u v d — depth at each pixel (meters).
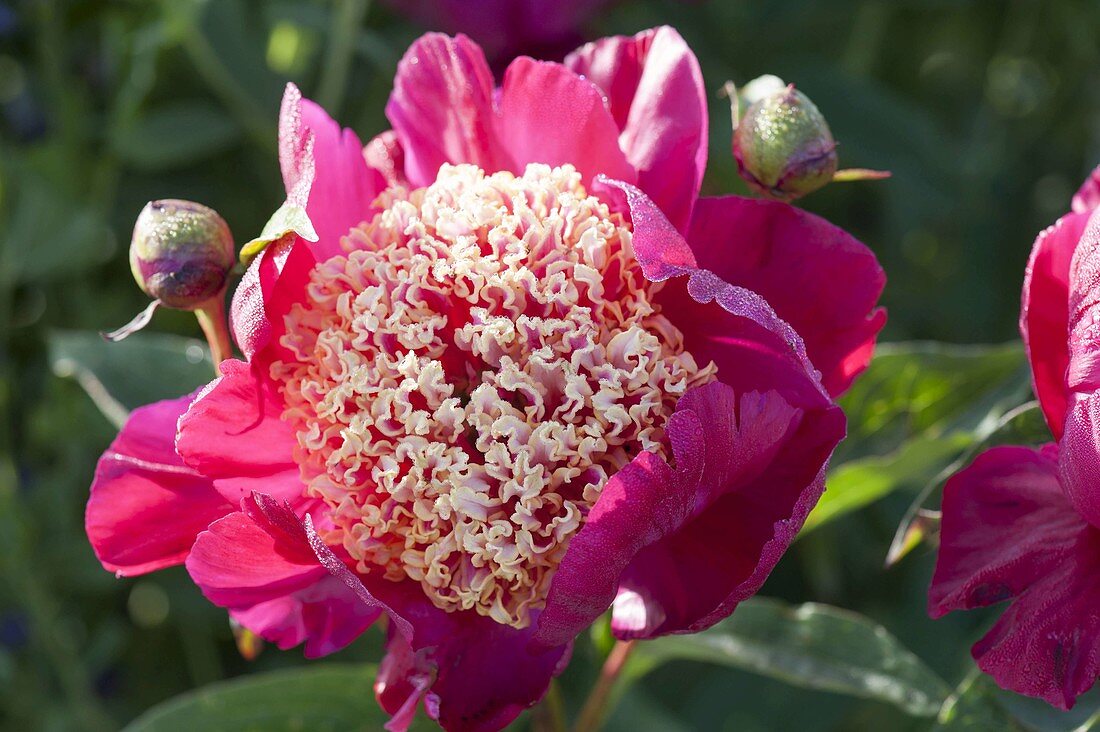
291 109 0.41
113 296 0.69
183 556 0.43
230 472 0.43
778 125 0.43
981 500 0.42
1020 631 0.41
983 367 0.48
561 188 0.43
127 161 0.67
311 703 0.48
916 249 0.78
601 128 0.43
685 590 0.41
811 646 0.47
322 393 0.42
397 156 0.45
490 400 0.41
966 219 0.75
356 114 0.70
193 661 0.66
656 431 0.41
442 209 0.43
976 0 0.71
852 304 0.43
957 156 0.73
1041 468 0.42
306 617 0.42
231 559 0.41
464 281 0.42
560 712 0.47
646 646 0.48
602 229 0.42
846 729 0.67
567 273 0.42
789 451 0.42
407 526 0.42
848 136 0.68
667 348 0.42
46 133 0.72
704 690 0.67
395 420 0.42
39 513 0.64
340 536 0.42
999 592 0.41
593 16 0.62
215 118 0.67
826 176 0.43
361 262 0.43
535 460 0.41
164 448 0.43
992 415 0.48
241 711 0.48
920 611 0.66
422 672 0.41
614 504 0.39
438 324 0.42
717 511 0.42
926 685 0.46
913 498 0.65
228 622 0.64
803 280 0.43
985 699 0.44
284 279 0.43
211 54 0.63
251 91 0.63
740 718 0.66
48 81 0.67
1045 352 0.42
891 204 0.73
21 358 0.71
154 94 0.69
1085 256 0.40
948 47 0.83
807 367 0.40
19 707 0.66
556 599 0.39
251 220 0.69
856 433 0.49
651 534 0.40
